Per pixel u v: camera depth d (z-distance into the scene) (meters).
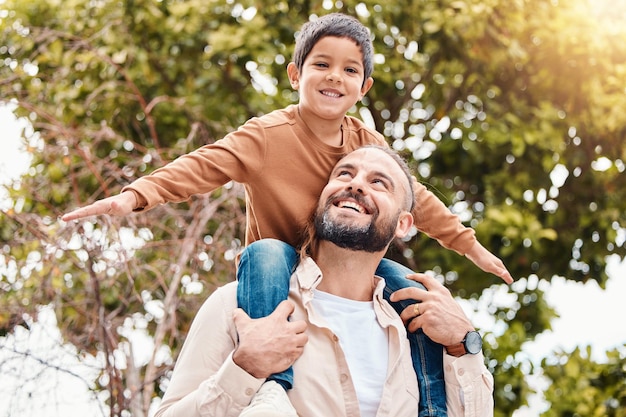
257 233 3.74
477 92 7.87
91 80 7.23
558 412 7.47
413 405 3.36
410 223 3.68
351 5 7.32
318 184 3.70
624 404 7.44
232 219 5.82
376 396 3.31
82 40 6.50
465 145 7.53
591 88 7.76
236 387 3.12
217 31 7.42
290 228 3.67
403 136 7.92
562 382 7.57
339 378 3.28
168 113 7.43
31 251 5.21
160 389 5.68
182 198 3.52
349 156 3.64
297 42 3.86
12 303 5.01
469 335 3.45
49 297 5.24
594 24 7.64
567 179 7.90
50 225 5.48
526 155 7.67
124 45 7.33
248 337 3.18
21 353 4.66
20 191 5.68
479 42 7.49
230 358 3.14
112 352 4.97
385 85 7.60
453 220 4.06
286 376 3.17
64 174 6.53
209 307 3.40
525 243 7.54
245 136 3.65
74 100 7.18
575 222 7.86
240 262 3.46
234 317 3.27
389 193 3.54
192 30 7.41
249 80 7.52
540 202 7.80
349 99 3.73
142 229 5.46
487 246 7.37
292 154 3.69
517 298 7.96
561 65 7.80
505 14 7.54
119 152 7.27
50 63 7.01
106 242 4.99
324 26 3.77
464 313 3.55
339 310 3.45
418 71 7.77
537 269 7.77
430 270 7.57
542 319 7.95
